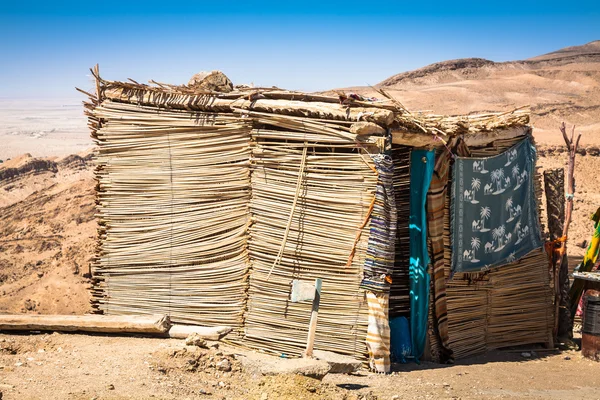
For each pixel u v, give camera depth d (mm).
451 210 10656
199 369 7914
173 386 7234
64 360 7848
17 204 30219
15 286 17891
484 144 11211
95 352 8281
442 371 10031
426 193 10336
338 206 9562
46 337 9094
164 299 10664
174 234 10664
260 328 9945
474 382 9523
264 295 9953
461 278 11141
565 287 12625
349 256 9469
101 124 11203
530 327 12023
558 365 11008
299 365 7840
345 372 8891
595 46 170250
